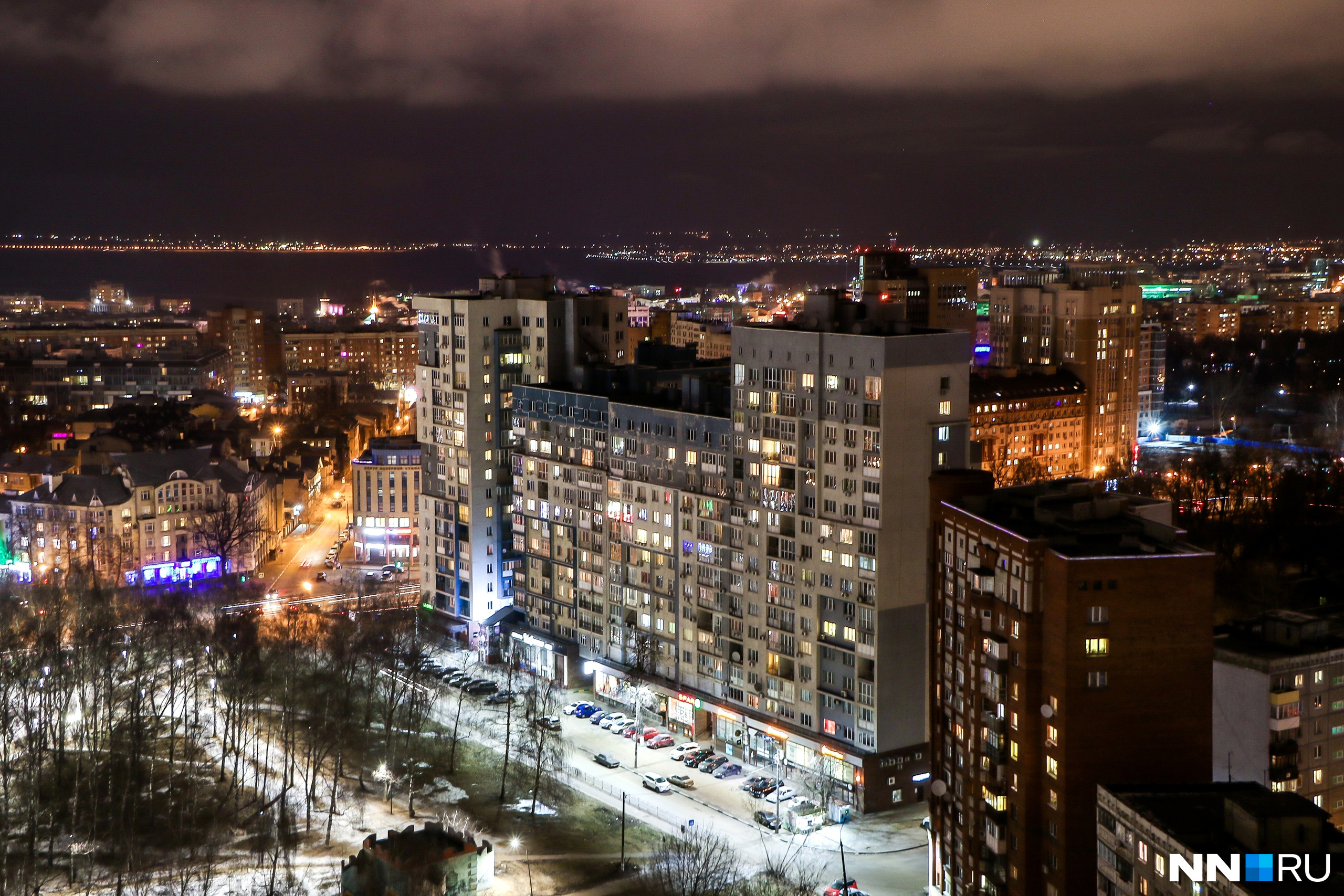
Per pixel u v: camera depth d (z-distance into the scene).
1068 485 195.38
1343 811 195.88
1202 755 163.88
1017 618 167.38
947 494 195.38
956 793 186.88
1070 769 162.00
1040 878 169.00
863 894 192.00
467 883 195.88
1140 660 161.12
